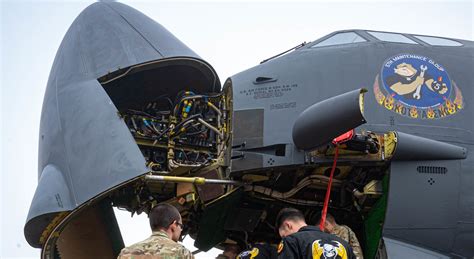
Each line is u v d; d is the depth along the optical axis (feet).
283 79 30.50
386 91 29.76
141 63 30.22
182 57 31.19
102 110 28.50
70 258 30.50
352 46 30.78
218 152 30.86
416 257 27.86
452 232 28.68
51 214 26.91
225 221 31.07
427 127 29.45
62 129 29.09
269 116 29.71
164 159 30.55
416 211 28.37
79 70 30.73
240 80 31.45
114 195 30.50
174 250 19.89
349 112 24.71
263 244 24.59
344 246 18.84
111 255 31.22
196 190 29.84
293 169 28.76
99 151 27.37
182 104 31.12
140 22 32.58
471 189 28.96
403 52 30.76
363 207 29.68
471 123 29.96
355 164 28.30
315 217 27.94
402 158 28.45
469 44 33.09
